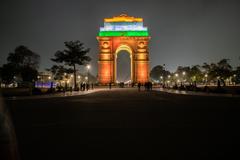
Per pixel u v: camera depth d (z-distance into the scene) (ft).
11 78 362.53
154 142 34.94
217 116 62.13
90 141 35.91
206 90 225.97
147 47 435.53
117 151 30.35
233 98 136.67
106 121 55.36
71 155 28.78
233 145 32.65
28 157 28.02
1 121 8.23
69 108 86.48
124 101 118.52
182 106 90.38
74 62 321.52
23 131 43.93
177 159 26.84
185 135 39.45
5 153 8.08
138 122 53.52
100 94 193.88
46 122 54.49
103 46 435.94
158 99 131.64
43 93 199.21
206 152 29.43
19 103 111.65
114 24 446.60
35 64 395.14
